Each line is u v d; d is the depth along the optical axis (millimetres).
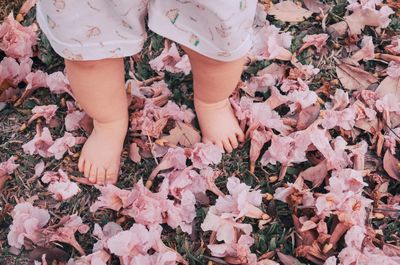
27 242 1548
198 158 1658
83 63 1372
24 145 1696
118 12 1252
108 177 1654
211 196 1646
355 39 1940
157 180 1662
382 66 1903
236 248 1508
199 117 1684
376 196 1624
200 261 1529
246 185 1619
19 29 1896
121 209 1610
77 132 1758
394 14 2014
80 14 1244
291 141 1662
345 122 1725
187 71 1838
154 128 1707
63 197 1622
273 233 1575
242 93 1814
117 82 1482
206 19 1239
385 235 1582
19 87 1843
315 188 1647
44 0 1235
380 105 1761
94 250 1524
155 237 1510
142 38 1358
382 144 1723
